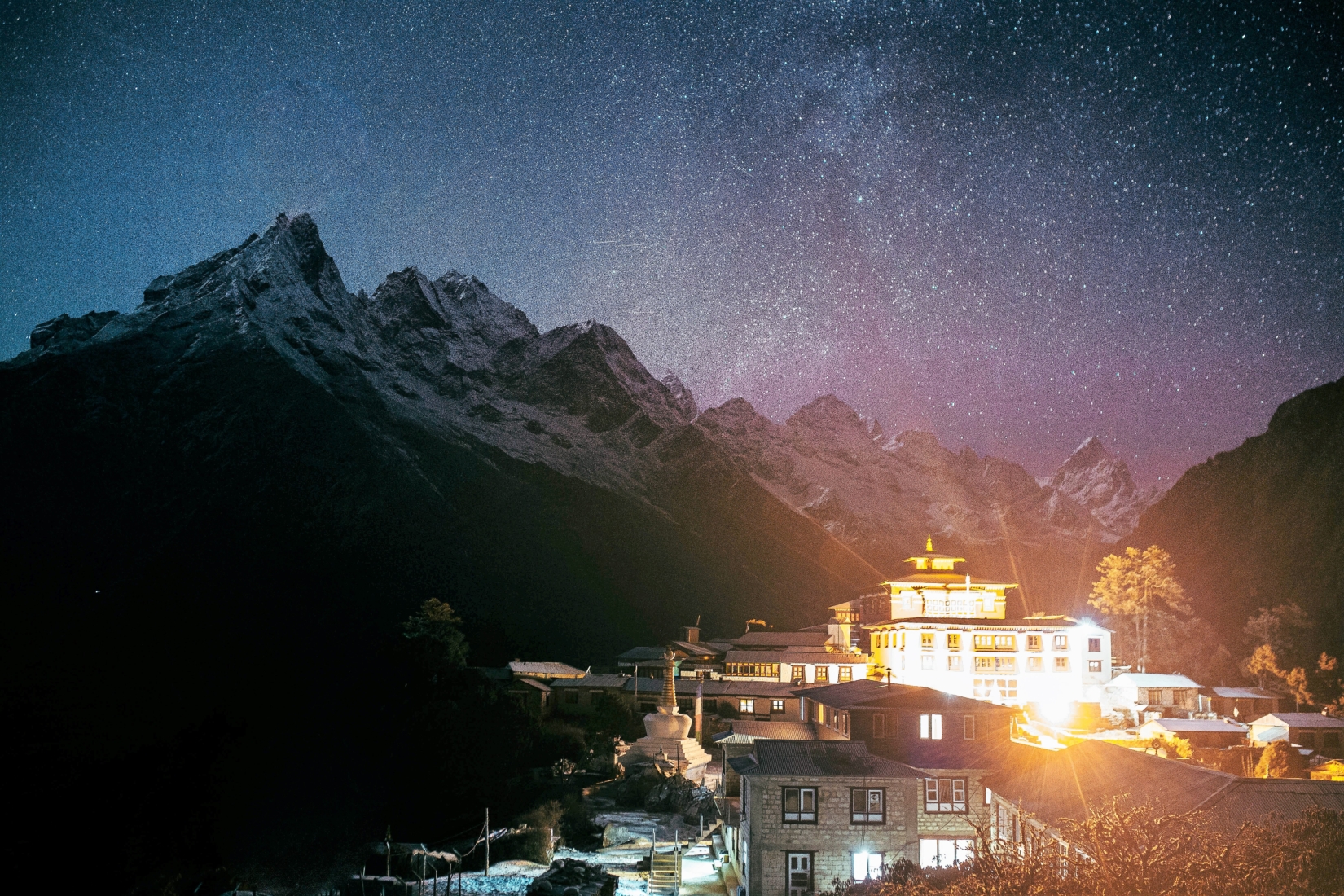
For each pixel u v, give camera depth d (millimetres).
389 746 123125
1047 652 106188
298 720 149000
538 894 45969
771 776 46250
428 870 62656
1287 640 123938
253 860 103938
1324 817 27328
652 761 88500
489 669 140750
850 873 45344
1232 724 94312
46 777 121562
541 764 113250
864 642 135375
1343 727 91688
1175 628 126938
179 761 129500
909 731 58562
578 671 145250
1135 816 28016
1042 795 41875
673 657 97375
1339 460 184375
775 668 129250
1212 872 24922
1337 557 157500
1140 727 93812
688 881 54312
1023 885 28109
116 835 105375
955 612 122062
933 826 49062
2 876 93938
